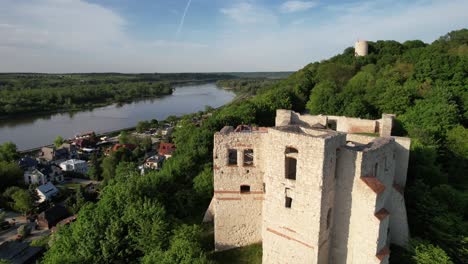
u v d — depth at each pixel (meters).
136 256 30.36
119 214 32.94
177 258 24.50
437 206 28.67
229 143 27.31
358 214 22.45
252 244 29.38
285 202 23.61
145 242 29.28
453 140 44.31
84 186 88.31
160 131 143.00
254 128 32.75
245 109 70.75
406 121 49.41
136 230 30.88
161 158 96.06
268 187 24.42
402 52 102.06
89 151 118.25
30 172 87.31
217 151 27.58
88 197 75.38
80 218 33.75
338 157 23.00
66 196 80.94
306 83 93.19
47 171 90.19
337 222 23.92
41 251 50.16
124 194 35.22
